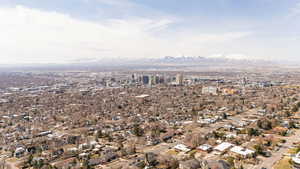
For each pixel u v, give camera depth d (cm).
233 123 17688
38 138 15125
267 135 14388
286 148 12344
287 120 17862
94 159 11344
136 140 14125
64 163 11206
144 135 15262
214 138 13925
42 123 18912
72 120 19612
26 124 18638
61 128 17538
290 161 10562
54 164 11194
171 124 17875
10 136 15712
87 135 15600
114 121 19475
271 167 10262
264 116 19438
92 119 19912
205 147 12462
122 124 18238
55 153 12506
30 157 11731
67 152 12531
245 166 10400
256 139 13575
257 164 10569
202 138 13600
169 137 14600
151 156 11219
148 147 13138
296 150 11838
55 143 13938
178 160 10956
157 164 10762
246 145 12750
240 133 14962
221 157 11350
